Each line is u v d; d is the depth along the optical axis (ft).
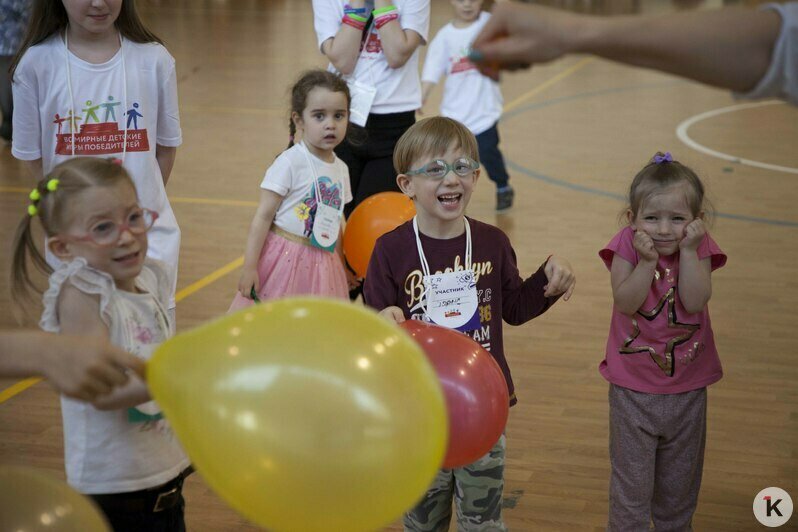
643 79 44.01
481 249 9.22
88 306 6.65
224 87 40.37
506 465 11.93
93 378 4.52
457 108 23.47
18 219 22.33
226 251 20.59
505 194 23.86
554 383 14.33
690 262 9.04
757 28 3.15
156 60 11.47
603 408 13.53
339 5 14.99
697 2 61.77
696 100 39.14
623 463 9.52
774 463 11.89
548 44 3.32
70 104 11.12
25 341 4.52
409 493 4.71
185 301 17.62
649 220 9.10
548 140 32.07
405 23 14.75
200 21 61.72
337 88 12.64
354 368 4.59
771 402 13.52
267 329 4.77
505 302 9.59
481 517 8.80
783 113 36.29
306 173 12.72
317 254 12.88
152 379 4.94
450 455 7.36
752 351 15.30
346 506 4.61
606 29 3.26
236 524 10.68
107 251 6.66
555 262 9.23
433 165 8.82
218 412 4.65
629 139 32.14
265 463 4.56
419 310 9.14
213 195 25.09
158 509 7.16
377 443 4.52
